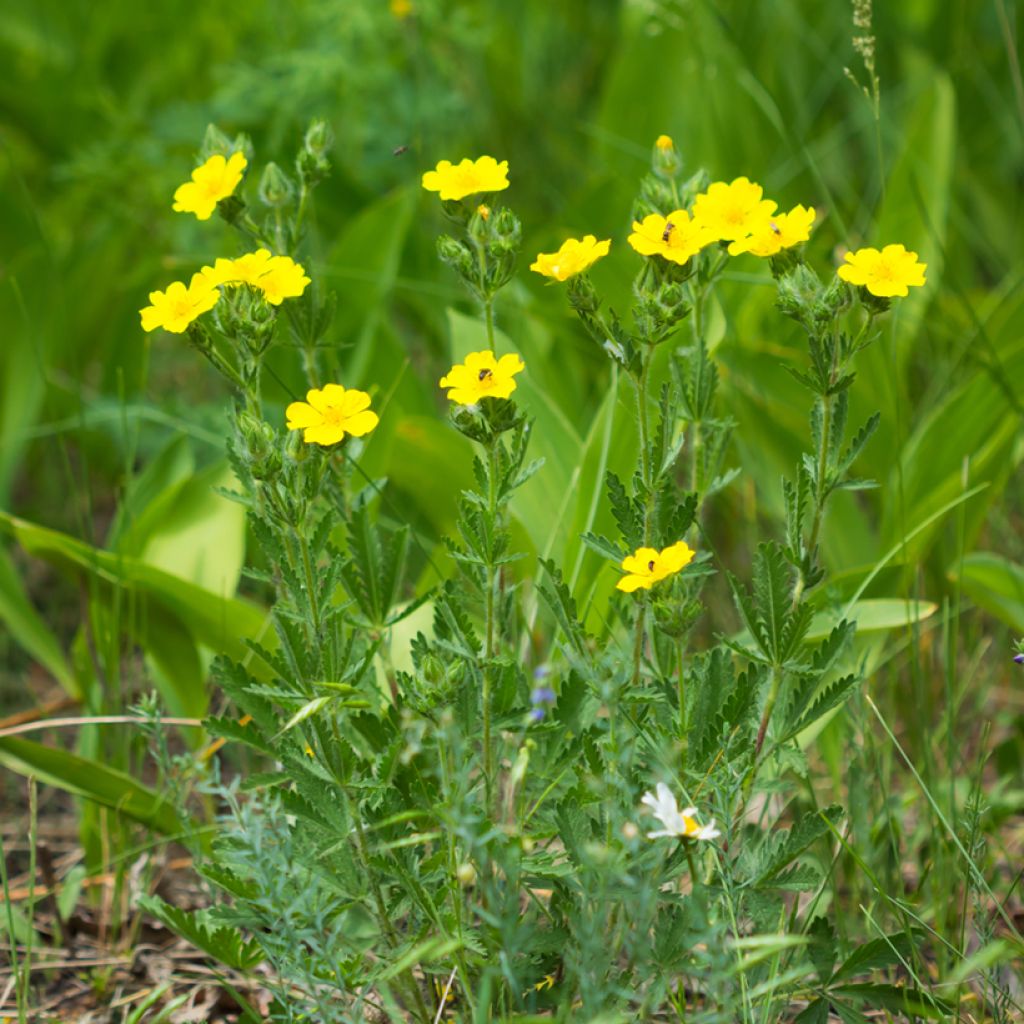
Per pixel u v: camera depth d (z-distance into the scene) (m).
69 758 1.67
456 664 1.56
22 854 1.78
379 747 1.60
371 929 1.63
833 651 1.57
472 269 1.58
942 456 1.79
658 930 1.55
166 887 1.74
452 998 1.62
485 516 1.56
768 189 2.08
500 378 1.54
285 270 1.57
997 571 1.74
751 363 1.82
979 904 1.60
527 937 1.56
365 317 1.94
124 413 1.80
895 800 1.70
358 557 1.63
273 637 1.72
